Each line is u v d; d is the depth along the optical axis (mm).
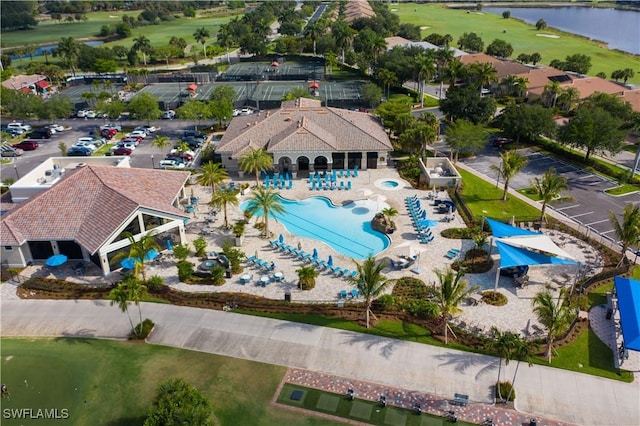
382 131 88625
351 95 132625
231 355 43094
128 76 152875
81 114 117688
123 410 37500
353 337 44875
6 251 56219
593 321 46906
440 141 97375
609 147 80375
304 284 52500
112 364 42250
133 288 44125
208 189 76688
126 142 96062
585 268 54406
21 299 51406
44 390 39562
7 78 142125
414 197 72938
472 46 183500
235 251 55719
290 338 44969
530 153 90750
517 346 37281
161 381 40188
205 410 32656
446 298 42031
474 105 98500
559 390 38906
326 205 71812
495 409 37188
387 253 58688
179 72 166250
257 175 74188
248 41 186000
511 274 54000
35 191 66125
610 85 122000
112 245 54281
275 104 122375
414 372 40844
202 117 103938
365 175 81125
